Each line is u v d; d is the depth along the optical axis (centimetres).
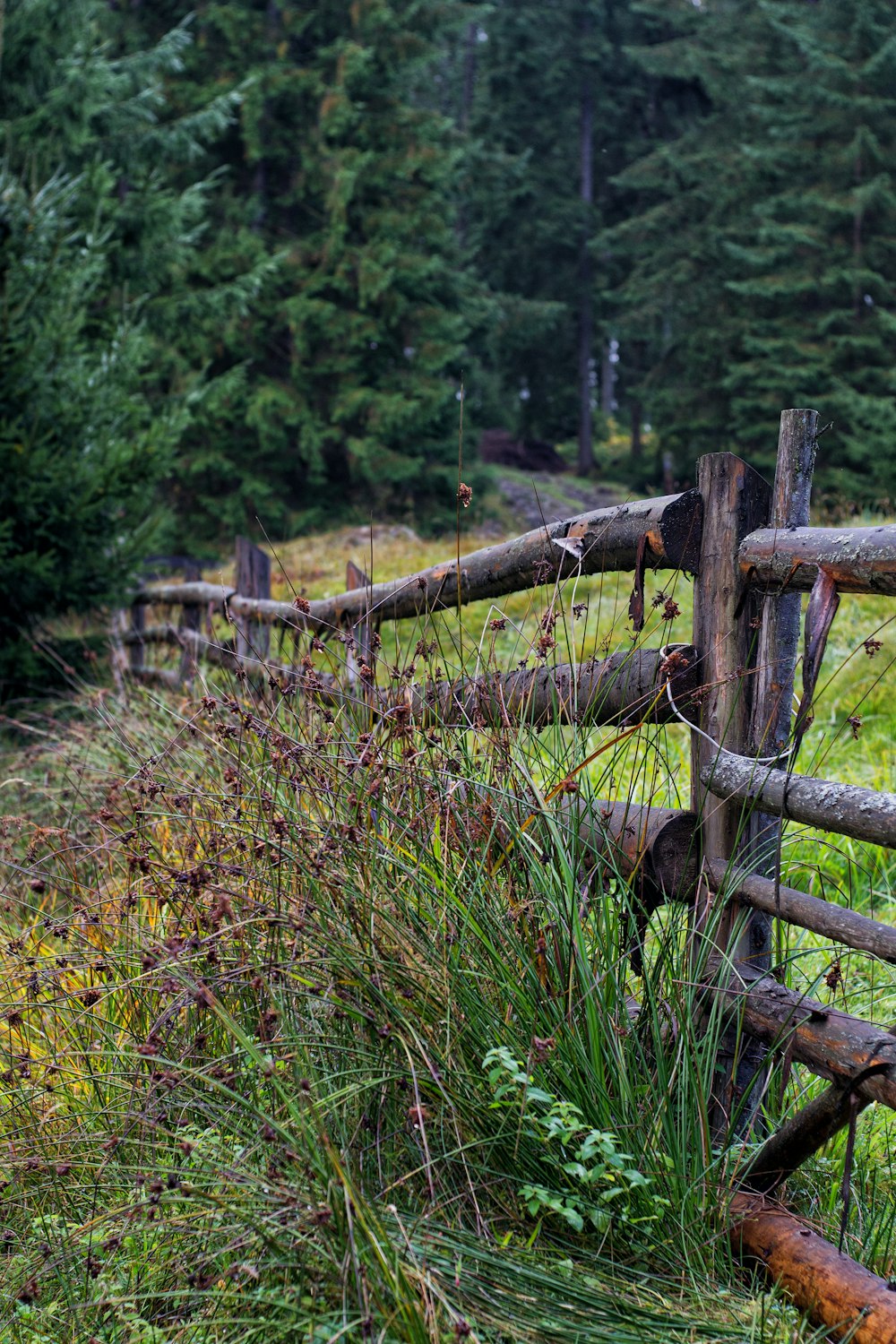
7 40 1284
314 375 2520
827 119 2466
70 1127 287
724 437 2678
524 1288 212
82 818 468
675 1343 207
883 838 217
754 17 3058
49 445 897
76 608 898
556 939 261
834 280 2295
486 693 306
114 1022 301
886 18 2452
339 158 2492
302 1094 218
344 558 1602
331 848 266
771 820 269
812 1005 241
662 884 275
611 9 4416
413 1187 234
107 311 1284
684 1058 251
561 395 4238
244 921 262
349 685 344
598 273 4206
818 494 2072
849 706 644
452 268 2809
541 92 4125
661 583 960
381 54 2584
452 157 2591
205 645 664
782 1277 227
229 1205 220
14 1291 241
